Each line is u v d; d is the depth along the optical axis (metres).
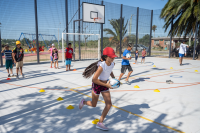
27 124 3.22
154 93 5.36
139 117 3.59
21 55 7.42
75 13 14.15
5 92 5.36
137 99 4.77
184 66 12.00
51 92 5.41
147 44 20.53
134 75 8.52
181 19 15.42
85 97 4.92
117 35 17.91
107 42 17.05
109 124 3.27
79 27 14.71
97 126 3.07
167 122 3.35
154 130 3.04
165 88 5.99
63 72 9.27
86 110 3.96
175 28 18.00
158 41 28.58
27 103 4.38
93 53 16.02
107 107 2.98
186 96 5.06
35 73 8.88
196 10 14.51
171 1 15.79
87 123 3.31
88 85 6.38
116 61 15.01
